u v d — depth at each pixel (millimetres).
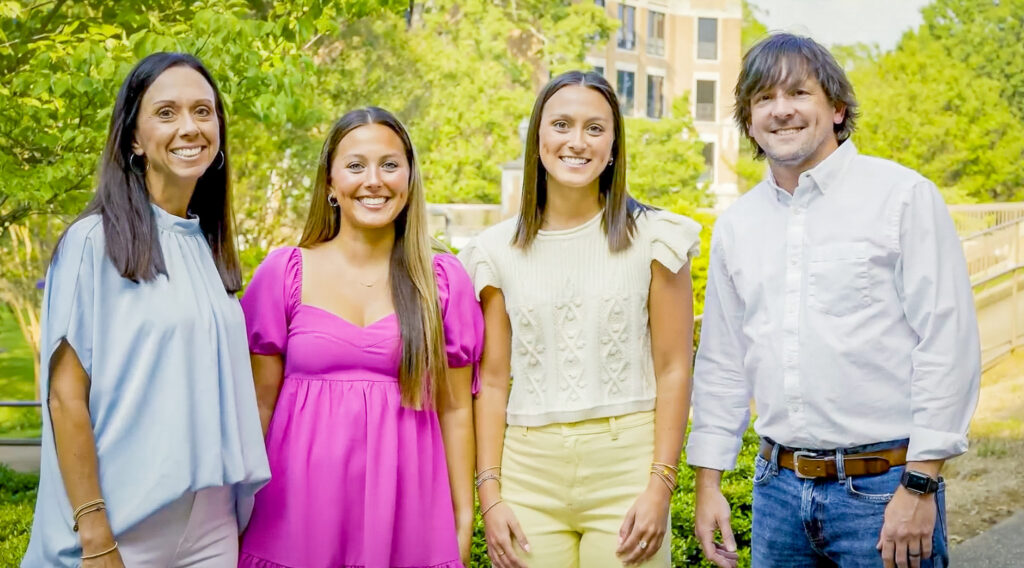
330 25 6551
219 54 5715
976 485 6688
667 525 2857
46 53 5770
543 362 2869
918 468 2512
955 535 5969
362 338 2727
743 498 4594
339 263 2828
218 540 2549
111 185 2455
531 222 2908
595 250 2873
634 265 2840
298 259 2816
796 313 2676
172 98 2477
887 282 2594
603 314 2824
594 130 2787
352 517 2688
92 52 5527
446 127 10641
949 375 2496
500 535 2865
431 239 2955
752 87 2748
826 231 2658
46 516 2389
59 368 2346
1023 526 6004
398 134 2824
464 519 2889
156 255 2434
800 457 2697
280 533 2676
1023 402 7719
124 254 2383
